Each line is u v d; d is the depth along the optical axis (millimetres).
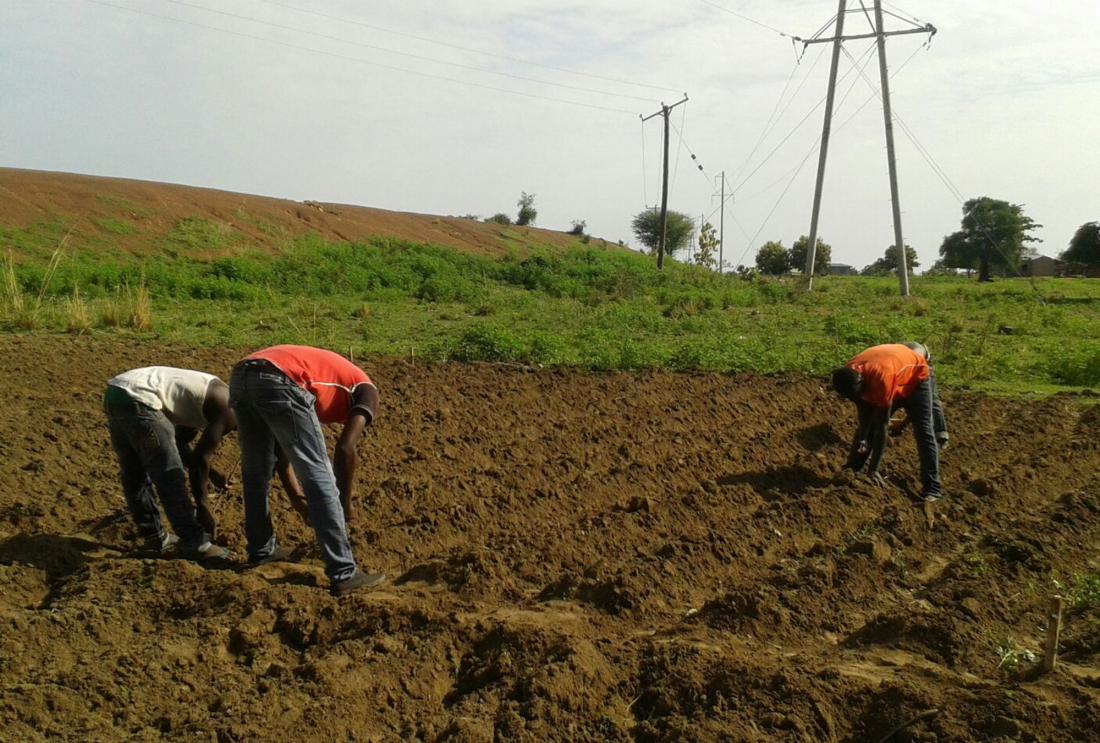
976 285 39594
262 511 6230
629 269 37688
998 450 10039
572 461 9109
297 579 6074
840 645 5461
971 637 5375
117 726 4434
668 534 7250
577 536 6906
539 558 6520
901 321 20594
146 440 6141
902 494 8336
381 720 4570
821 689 4598
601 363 14273
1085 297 30641
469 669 5004
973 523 7582
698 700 4598
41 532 6832
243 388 5770
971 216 56625
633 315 21516
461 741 4250
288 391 5727
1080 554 6848
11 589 5867
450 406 11266
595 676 4773
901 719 4395
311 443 5781
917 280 47750
